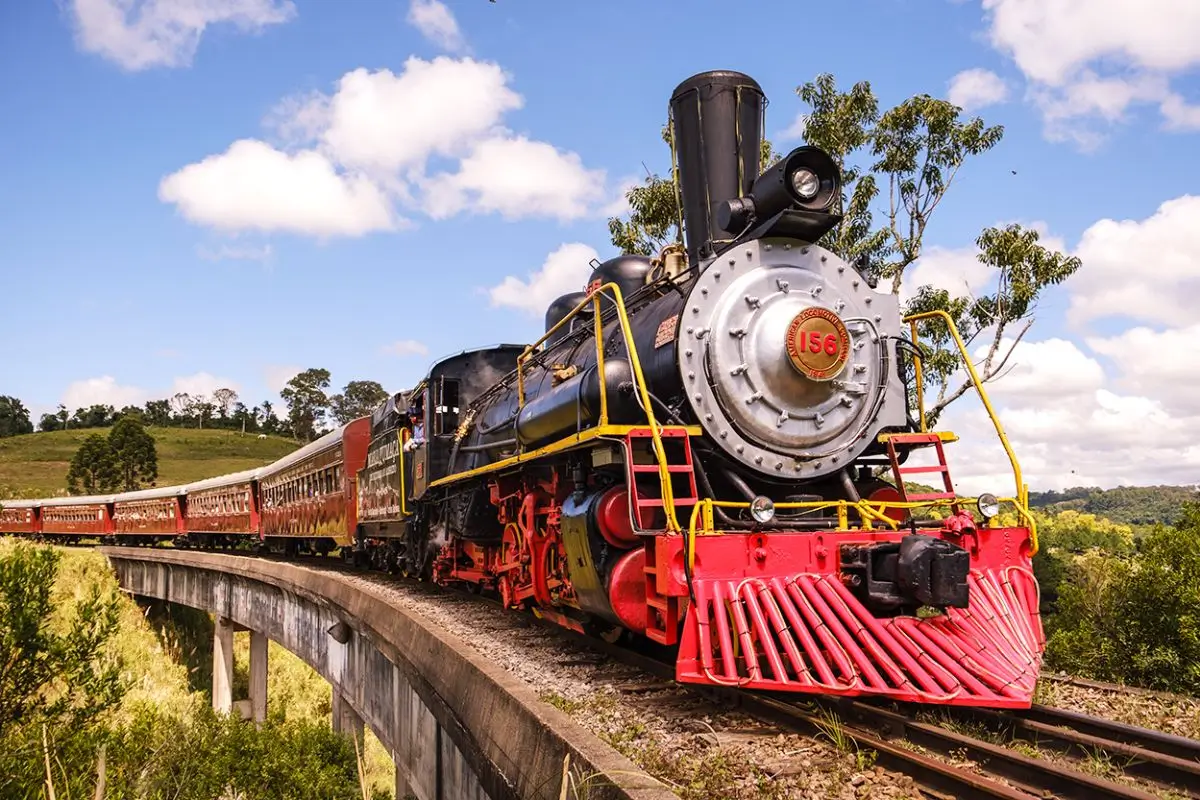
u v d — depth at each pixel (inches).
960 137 647.1
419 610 453.1
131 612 1123.9
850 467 299.0
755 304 273.9
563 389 311.1
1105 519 1619.1
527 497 357.1
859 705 229.0
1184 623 334.6
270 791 589.0
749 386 268.7
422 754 305.3
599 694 253.4
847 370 283.9
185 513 1355.8
